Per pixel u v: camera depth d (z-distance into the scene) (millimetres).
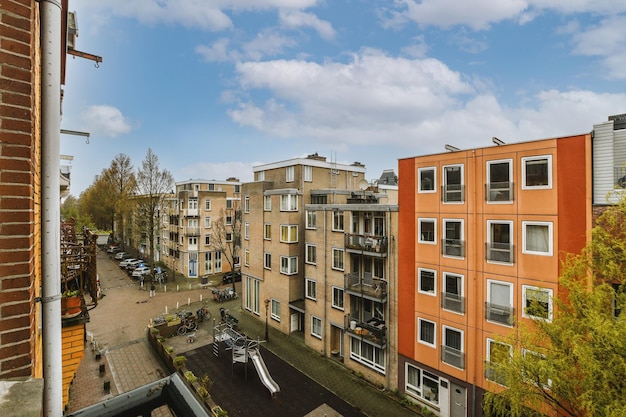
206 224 44031
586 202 11852
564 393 9992
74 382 18391
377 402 16891
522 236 13320
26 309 2623
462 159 14984
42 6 3443
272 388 17422
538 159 12969
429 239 16141
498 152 13945
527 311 11852
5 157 2590
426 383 16250
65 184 14266
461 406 14914
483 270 14320
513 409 10938
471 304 14617
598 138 11758
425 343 16156
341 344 21438
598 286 9844
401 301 17172
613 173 11453
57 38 3551
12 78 2652
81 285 9391
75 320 8523
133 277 41562
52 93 3494
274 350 22578
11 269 2568
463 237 14922
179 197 44938
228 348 21344
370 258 19281
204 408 1858
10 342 2529
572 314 10539
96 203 59594
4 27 2637
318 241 22219
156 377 19125
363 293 18328
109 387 17750
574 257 11258
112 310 30094
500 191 13891
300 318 25672
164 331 24406
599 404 8484
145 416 1953
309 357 21625
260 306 28000
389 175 41656
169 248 48344
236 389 17984
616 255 9578
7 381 2152
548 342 11281
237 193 54156
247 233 29750
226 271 46094
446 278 15516
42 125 3432
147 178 41250
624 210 9688
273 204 26438
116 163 56031
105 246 61719
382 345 17484
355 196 26453
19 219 2635
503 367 11383
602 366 8555
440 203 15680
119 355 21672
